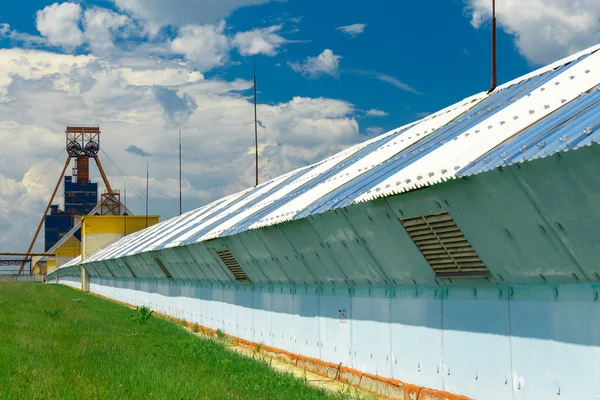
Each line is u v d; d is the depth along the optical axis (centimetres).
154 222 8950
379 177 1452
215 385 1395
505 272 1141
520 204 1006
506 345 1166
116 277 6500
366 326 1650
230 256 2456
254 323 2481
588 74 1234
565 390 1038
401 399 1464
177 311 3847
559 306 1052
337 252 1639
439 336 1352
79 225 14088
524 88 1415
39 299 4600
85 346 1864
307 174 2483
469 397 1257
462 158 1152
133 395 1219
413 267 1384
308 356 1986
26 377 1305
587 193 884
